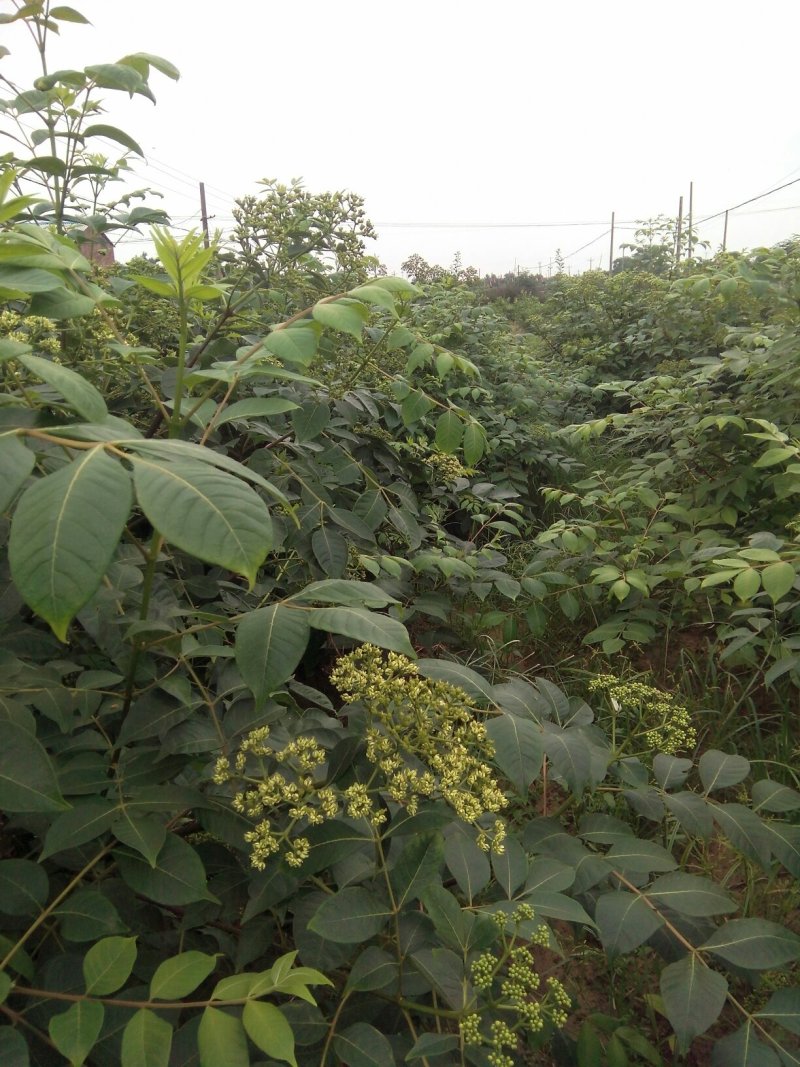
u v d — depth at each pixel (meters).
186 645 1.67
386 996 1.40
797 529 3.05
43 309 1.51
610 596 3.60
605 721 3.22
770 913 2.34
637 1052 1.79
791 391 4.23
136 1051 0.96
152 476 0.96
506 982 1.30
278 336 1.56
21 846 1.71
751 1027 1.41
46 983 1.17
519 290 23.83
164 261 1.48
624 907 1.50
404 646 1.23
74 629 1.88
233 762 1.59
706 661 3.68
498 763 1.58
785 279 4.15
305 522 2.82
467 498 4.50
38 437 1.00
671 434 4.53
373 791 1.48
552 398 6.99
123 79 2.45
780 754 2.98
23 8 2.42
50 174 2.70
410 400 2.68
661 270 8.79
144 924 1.45
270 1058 1.30
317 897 1.49
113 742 1.68
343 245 2.92
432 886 1.37
